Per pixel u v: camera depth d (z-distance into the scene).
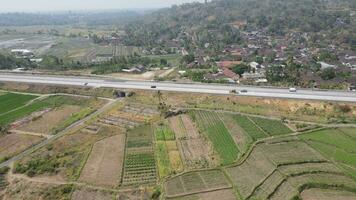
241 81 134.12
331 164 70.81
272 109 102.06
